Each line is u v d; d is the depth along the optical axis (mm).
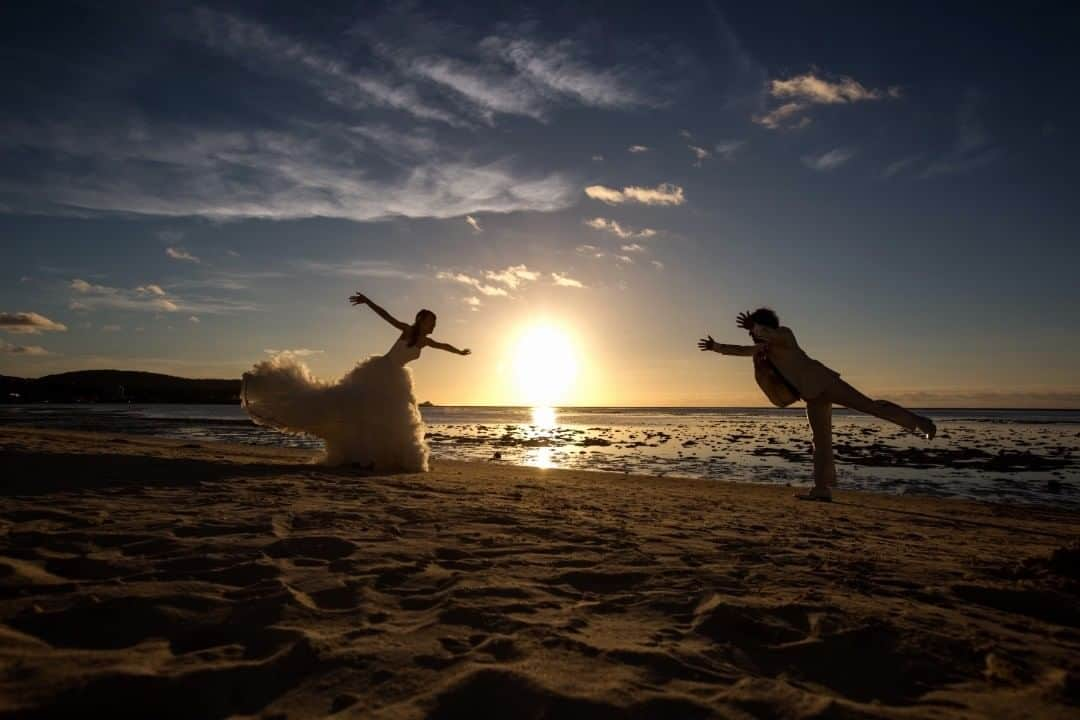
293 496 5465
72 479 5852
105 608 2469
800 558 3891
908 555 4238
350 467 8336
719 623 2576
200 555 3293
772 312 8211
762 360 8266
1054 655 2387
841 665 2244
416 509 5035
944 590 3273
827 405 8305
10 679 1852
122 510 4449
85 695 1793
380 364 8688
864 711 1859
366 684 1930
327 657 2100
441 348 8992
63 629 2279
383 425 8523
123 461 7516
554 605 2754
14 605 2465
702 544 4203
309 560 3307
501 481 8078
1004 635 2580
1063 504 10078
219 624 2393
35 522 3943
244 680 1939
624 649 2248
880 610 2816
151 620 2391
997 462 16672
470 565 3350
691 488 9312
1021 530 6445
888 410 7902
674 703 1857
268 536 3775
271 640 2244
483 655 2152
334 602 2693
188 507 4688
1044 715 1897
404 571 3176
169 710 1766
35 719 1663
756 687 1984
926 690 2074
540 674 2010
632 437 27938
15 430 15203
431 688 1904
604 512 5590
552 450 19922
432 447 20719
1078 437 28828
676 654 2230
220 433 23031
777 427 40094
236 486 5883
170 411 61406
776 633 2506
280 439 20328
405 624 2461
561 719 1759
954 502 9086
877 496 9570
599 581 3182
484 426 40438
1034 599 3131
